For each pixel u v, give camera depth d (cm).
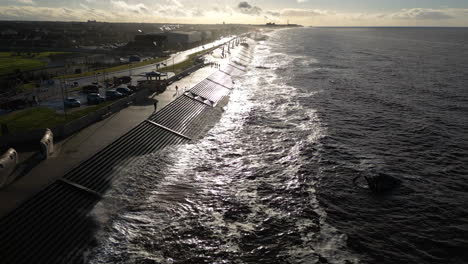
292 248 2581
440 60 14875
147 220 2820
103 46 17250
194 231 2736
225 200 3228
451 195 3425
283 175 3781
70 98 5231
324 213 3064
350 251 2566
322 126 5534
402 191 3475
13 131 3941
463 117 6028
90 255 2364
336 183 3622
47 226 2441
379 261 2472
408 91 8250
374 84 9200
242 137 4966
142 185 3322
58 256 2278
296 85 9125
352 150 4544
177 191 3331
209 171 3812
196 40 19050
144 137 4209
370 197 3359
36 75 8488
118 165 3459
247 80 9944
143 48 15038
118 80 7000
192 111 5719
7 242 2200
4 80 7431
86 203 2811
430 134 5178
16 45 16938
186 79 7850
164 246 2536
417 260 2492
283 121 5794
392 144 4788
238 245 2600
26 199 2511
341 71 11675
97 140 3766
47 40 17675
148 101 5622
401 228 2875
